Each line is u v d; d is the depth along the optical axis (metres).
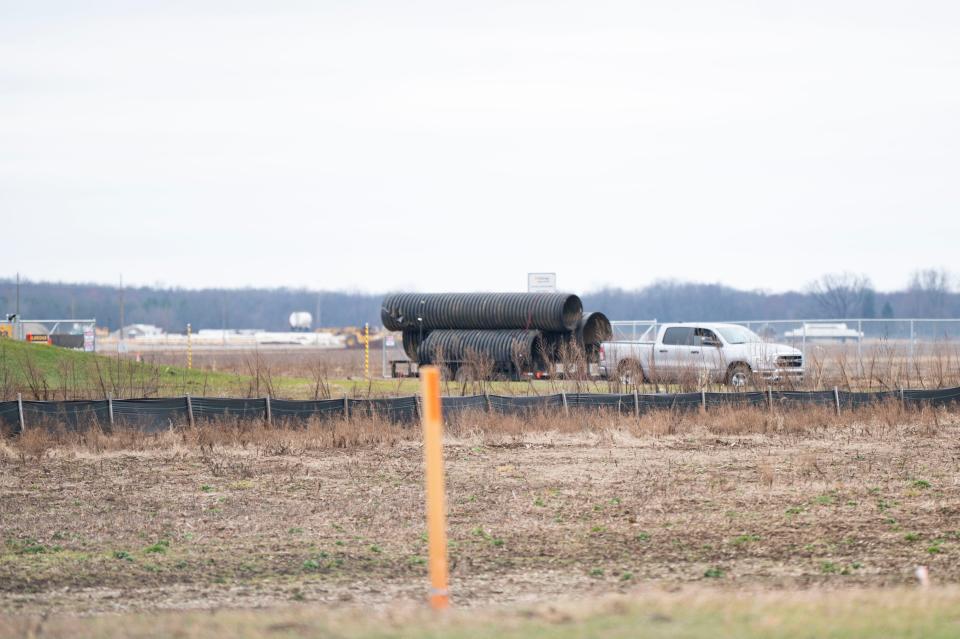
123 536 51.94
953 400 105.81
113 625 32.16
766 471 66.25
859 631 28.72
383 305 157.75
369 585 41.38
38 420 87.00
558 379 144.12
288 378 148.62
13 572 43.94
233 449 83.88
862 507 56.94
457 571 43.69
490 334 149.50
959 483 64.88
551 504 59.56
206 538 51.31
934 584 38.91
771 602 33.56
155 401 89.44
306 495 63.66
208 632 30.53
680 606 32.69
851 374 136.62
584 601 35.56
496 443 86.88
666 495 61.97
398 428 91.88
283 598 39.12
